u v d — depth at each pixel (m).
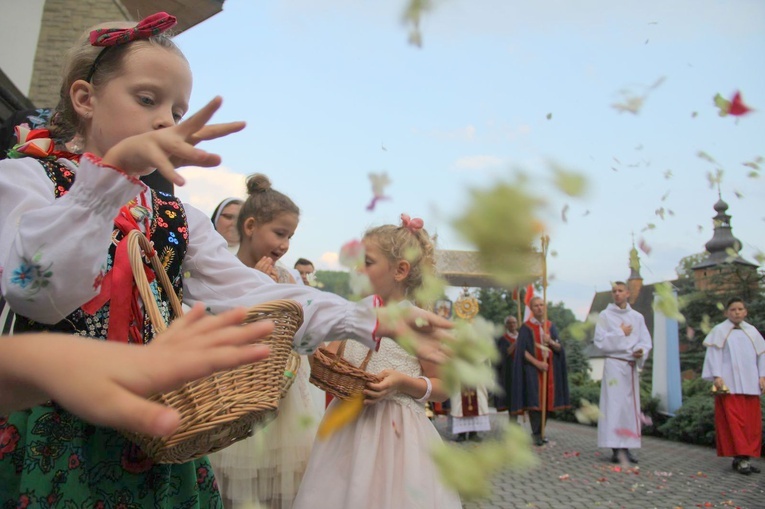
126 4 8.89
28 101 7.54
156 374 0.58
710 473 6.94
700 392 11.62
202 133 0.92
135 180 1.01
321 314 1.47
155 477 1.21
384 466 2.21
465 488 0.89
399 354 2.44
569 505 5.19
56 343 0.61
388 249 2.42
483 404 9.08
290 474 2.54
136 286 1.19
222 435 1.05
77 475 1.10
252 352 0.62
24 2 7.64
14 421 1.10
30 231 1.00
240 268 1.54
